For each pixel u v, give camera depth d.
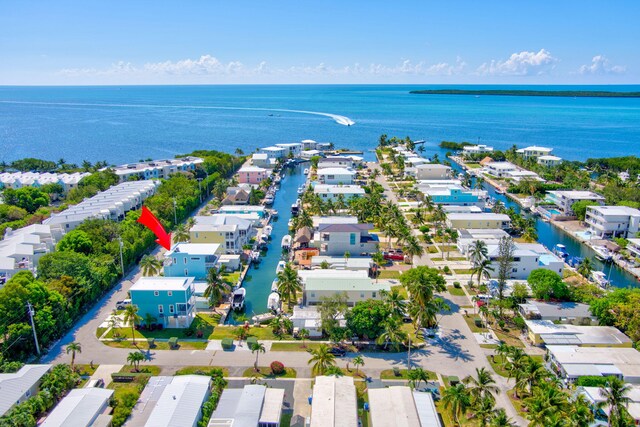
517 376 72.31
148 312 95.88
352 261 126.31
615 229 152.38
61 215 154.50
